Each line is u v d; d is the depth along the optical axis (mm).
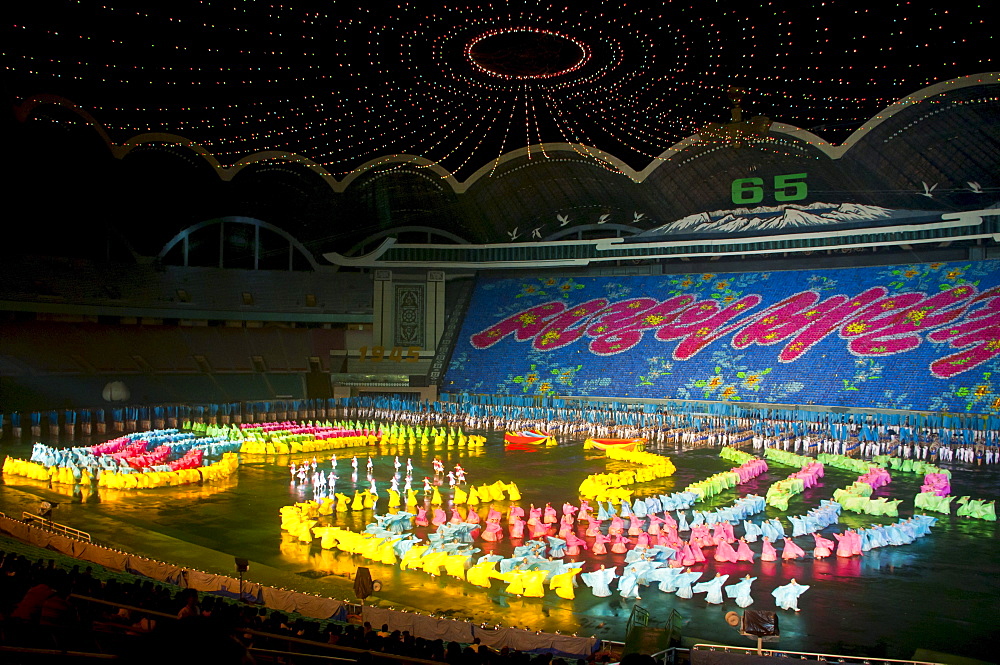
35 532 23562
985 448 44031
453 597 20859
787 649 17219
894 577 22516
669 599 20875
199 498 32781
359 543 24672
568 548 24859
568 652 16000
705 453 47094
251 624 12617
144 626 10375
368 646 11703
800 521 27156
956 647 17391
